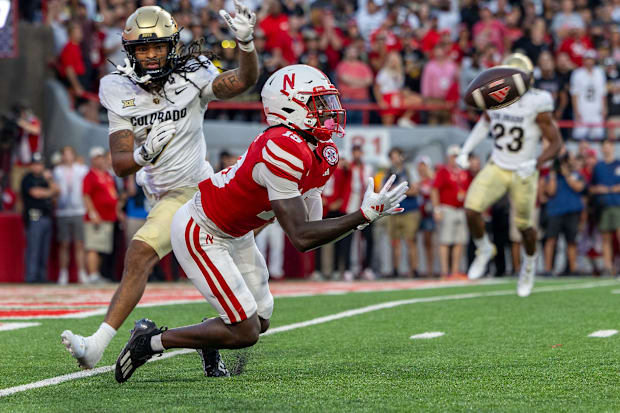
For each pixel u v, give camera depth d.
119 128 13.95
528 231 25.23
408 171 40.41
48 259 38.12
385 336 17.44
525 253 25.80
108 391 11.73
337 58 46.56
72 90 43.47
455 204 38.34
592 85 46.59
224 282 11.96
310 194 12.21
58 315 21.44
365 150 43.44
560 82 46.44
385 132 43.44
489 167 25.06
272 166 11.23
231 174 11.77
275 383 12.30
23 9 46.25
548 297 25.66
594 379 12.54
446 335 17.52
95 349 12.38
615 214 39.22
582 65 48.81
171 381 12.52
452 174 38.34
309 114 11.57
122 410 10.42
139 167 13.34
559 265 44.25
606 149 39.66
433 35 49.00
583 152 42.47
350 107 44.16
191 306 23.77
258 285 12.78
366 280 39.34
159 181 14.14
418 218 40.06
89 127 41.59
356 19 51.19
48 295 28.70
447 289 30.02
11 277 38.72
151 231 13.29
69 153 38.00
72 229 37.81
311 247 11.23
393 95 46.00
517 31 50.75
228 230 11.92
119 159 13.49
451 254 42.06
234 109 44.44
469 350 15.46
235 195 11.66
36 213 37.41
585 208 41.38
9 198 40.28
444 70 46.34
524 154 24.61
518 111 24.39
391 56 46.19
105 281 37.91
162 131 12.77
